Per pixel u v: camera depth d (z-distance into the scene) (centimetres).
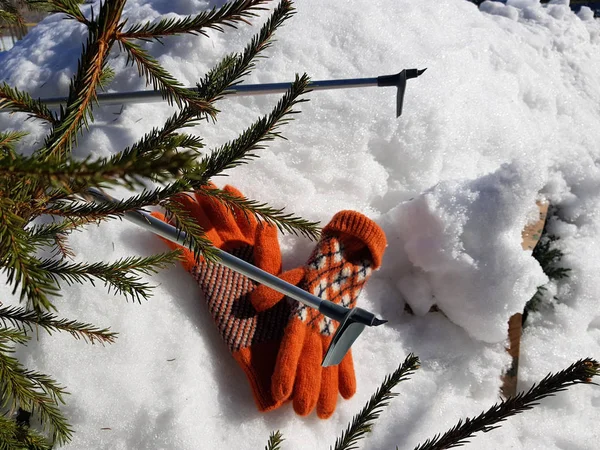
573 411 74
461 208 72
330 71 84
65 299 61
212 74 48
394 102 83
